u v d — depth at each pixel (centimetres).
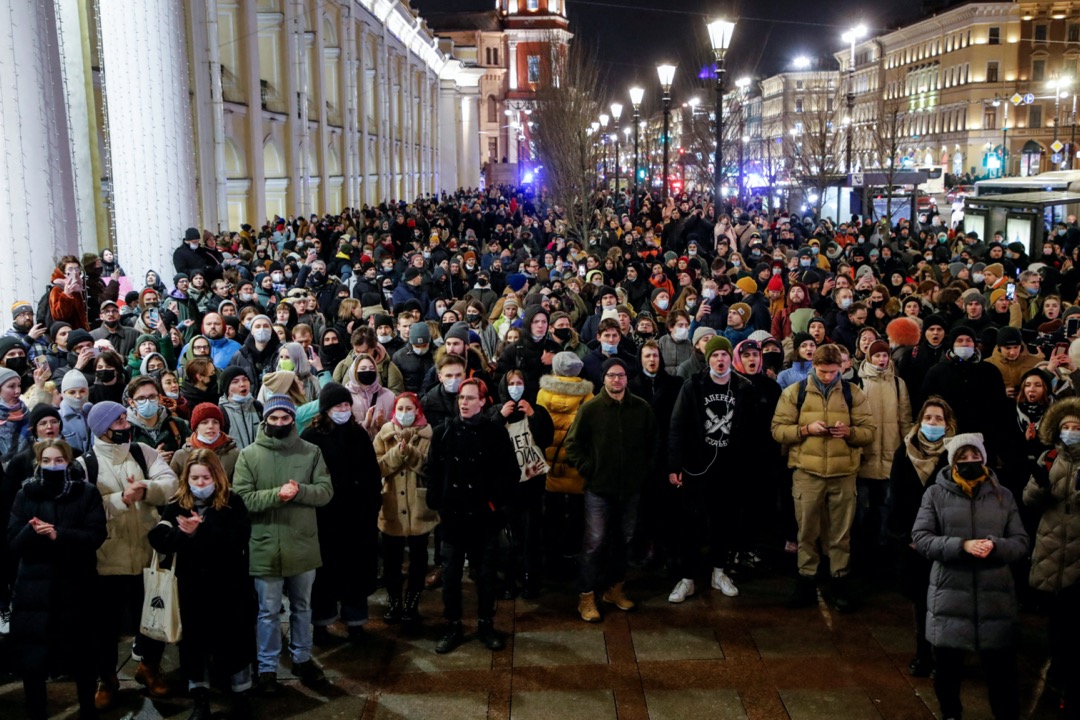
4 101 1248
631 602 766
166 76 1839
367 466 704
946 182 7256
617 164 4547
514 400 773
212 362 866
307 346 971
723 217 2078
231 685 609
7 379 701
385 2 4656
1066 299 1602
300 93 3259
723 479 779
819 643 702
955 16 8469
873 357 813
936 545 560
